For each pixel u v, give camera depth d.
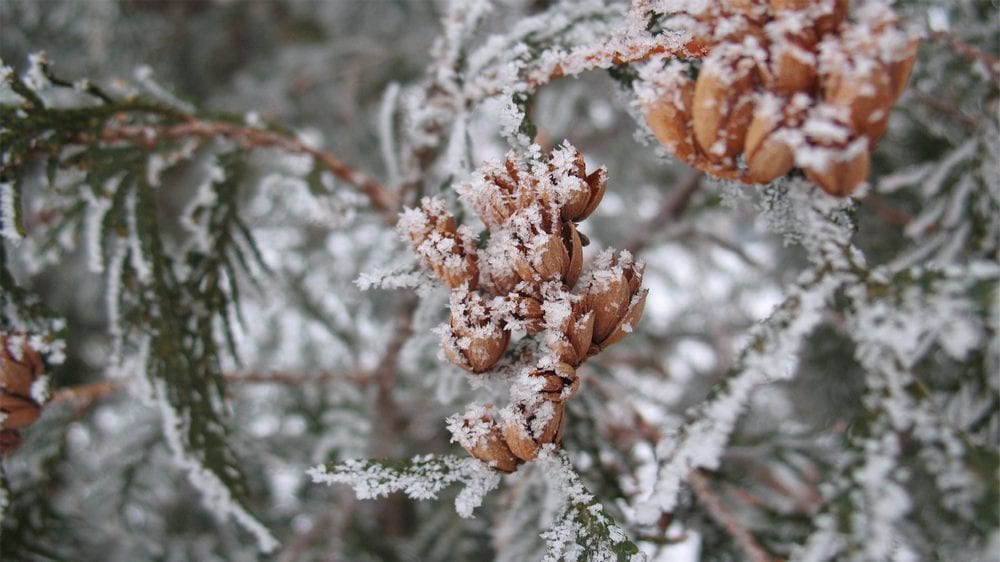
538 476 0.17
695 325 0.42
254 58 0.49
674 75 0.12
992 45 0.21
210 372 0.18
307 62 0.45
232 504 0.18
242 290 0.21
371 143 0.45
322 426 0.32
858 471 0.11
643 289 0.12
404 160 0.20
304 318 0.35
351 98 0.44
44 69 0.17
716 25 0.12
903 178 0.20
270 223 0.37
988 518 0.11
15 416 0.16
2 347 0.15
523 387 0.12
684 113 0.12
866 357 0.12
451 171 0.16
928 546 0.19
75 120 0.18
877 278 0.12
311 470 0.13
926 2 0.19
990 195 0.19
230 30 0.48
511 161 0.13
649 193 0.44
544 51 0.15
